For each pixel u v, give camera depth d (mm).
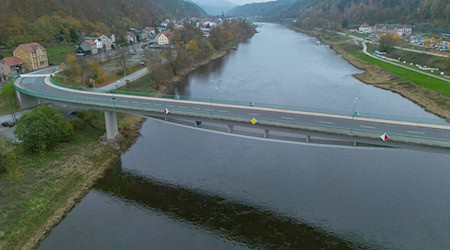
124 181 48844
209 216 40531
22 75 92000
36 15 153875
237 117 45594
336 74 119812
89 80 89875
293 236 36781
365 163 51906
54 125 53656
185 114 47938
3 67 99438
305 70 126000
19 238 36031
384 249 34344
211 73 120812
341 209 40438
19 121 51656
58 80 86500
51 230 38000
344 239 35938
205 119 46906
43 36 141875
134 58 132125
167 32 198000
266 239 36438
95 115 67875
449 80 99438
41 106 56031
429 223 37344
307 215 39781
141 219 40156
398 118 47031
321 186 45469
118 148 58469
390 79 107562
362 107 79562
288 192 44344
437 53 135625
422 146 36438
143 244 35594
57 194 44031
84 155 53844
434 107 78875
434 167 50125
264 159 53875
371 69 125688
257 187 45875
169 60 115688
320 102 83062
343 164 51688
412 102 84750
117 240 36219
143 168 52281
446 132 40219
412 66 125375
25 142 50562
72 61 98562
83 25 172625
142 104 54750
